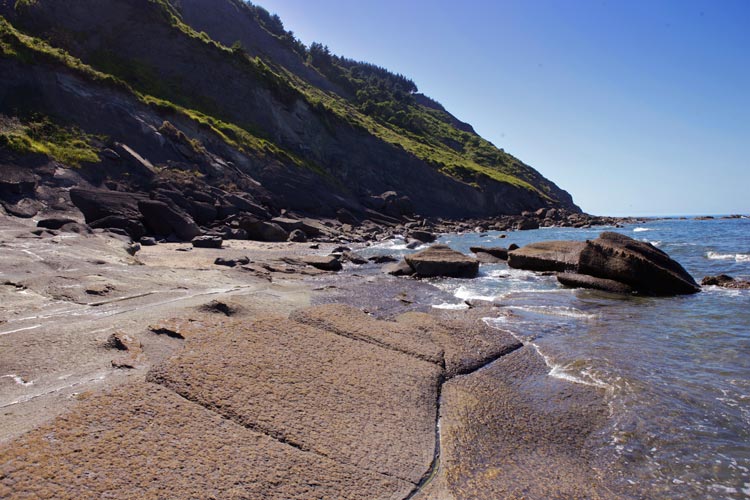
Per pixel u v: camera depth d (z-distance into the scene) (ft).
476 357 25.54
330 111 203.10
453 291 48.49
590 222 203.62
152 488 11.78
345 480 13.51
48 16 143.13
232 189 118.42
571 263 59.00
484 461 16.01
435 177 217.56
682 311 38.52
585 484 15.07
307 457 14.11
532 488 14.70
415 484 14.16
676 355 26.94
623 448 17.24
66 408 17.11
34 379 19.79
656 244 92.89
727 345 28.71
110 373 20.62
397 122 302.45
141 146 112.16
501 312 37.19
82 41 145.59
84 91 112.78
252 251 73.82
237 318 30.14
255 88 174.91
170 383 16.87
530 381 23.25
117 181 97.96
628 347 28.55
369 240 112.98
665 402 20.68
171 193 96.43
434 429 17.57
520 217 215.92
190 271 45.73
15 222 70.28
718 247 86.84
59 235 55.88
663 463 16.31
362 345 23.61
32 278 34.50
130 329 25.76
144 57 156.76
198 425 14.65
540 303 41.81
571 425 18.79
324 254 77.36
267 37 299.38
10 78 101.96
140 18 160.66
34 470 11.82
